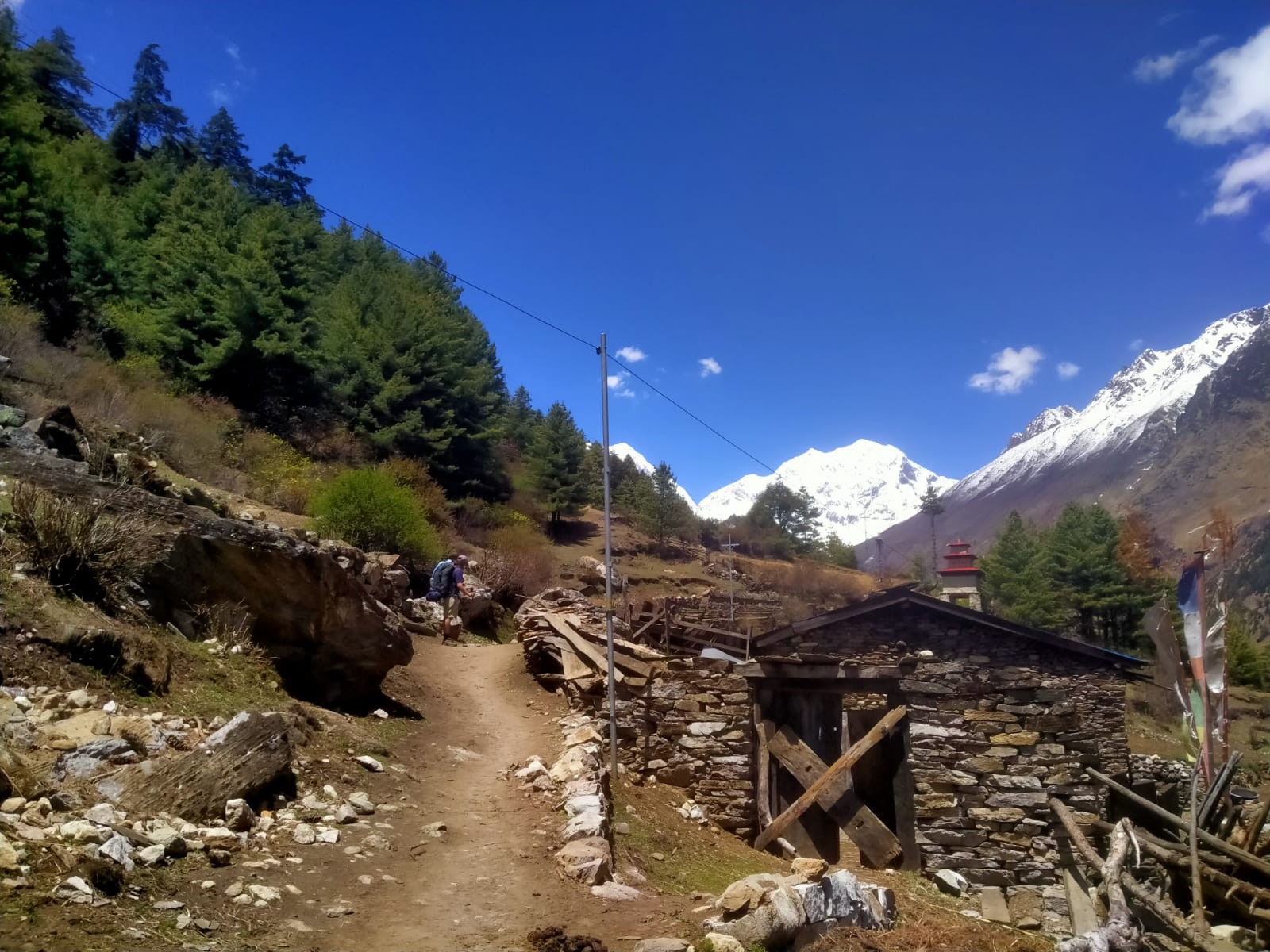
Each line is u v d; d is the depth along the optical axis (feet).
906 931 23.50
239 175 255.09
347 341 145.07
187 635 29.55
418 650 57.41
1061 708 43.57
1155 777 47.88
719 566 169.78
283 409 124.57
